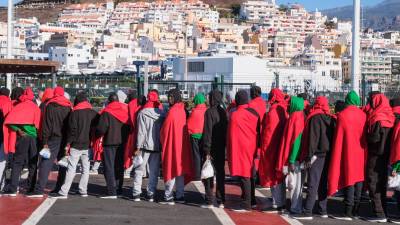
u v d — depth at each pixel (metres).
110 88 20.92
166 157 10.19
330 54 162.75
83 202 10.30
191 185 12.50
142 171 10.52
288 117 9.69
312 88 33.34
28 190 10.77
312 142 9.15
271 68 77.44
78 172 13.85
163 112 10.52
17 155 10.56
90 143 10.88
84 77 21.27
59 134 10.58
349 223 9.10
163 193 11.31
